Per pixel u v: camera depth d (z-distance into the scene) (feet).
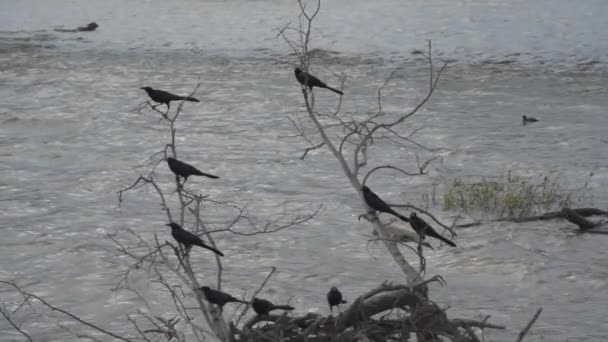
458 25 141.08
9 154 71.31
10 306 41.11
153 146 74.38
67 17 155.63
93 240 50.39
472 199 56.39
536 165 66.44
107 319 39.52
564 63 112.47
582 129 78.48
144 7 165.99
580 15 149.28
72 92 96.73
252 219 54.75
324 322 28.40
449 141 74.54
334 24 143.13
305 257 47.47
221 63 114.83
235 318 39.19
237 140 76.48
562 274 43.83
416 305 28.86
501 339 36.22
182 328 38.09
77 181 63.41
